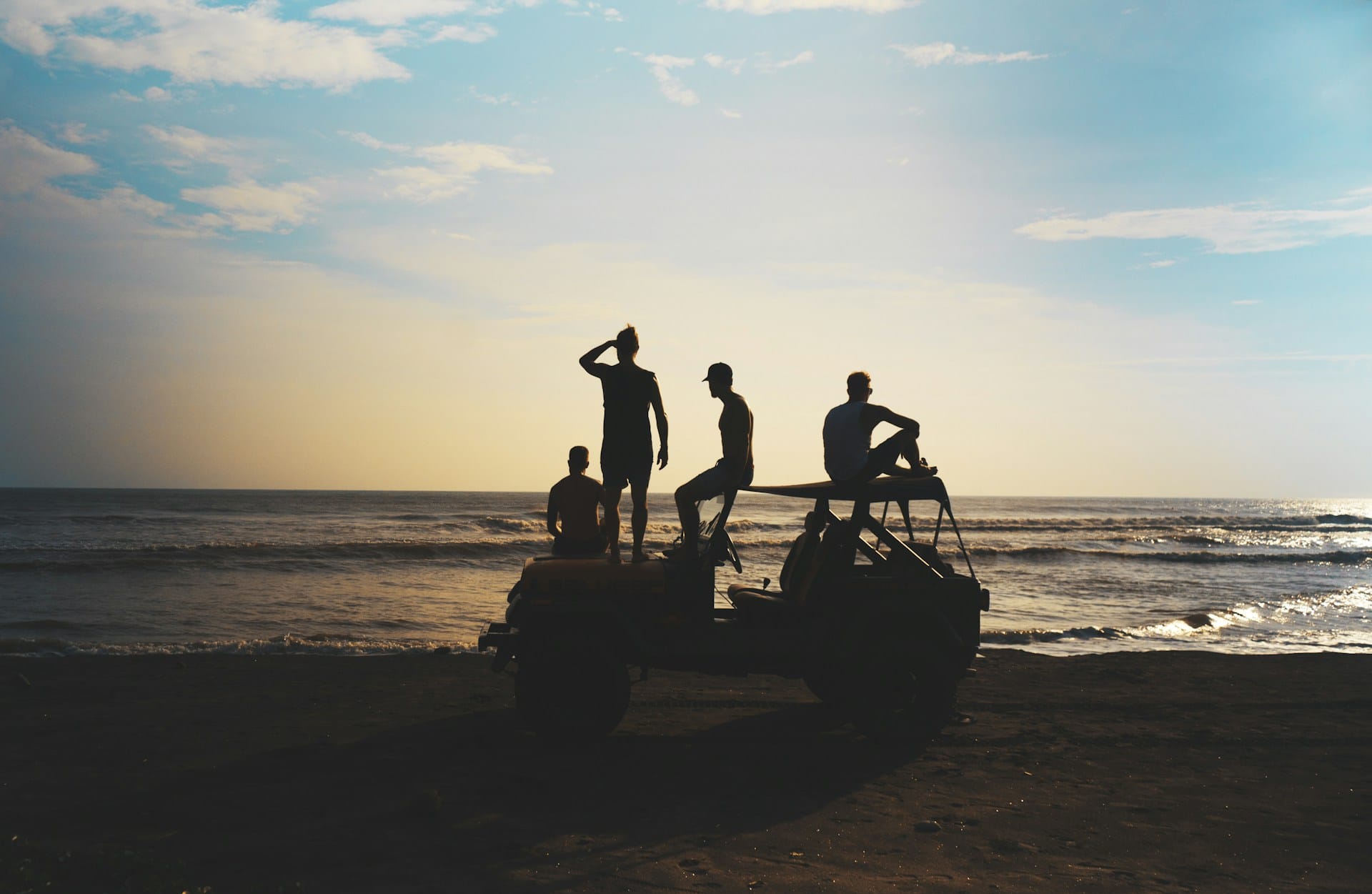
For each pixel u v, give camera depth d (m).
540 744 6.82
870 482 7.09
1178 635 15.34
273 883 4.04
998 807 5.47
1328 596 22.09
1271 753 6.89
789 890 4.10
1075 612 18.73
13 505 75.19
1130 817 5.29
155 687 9.02
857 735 7.33
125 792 5.51
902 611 6.98
